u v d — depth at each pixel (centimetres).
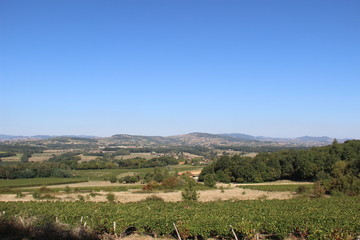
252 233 2211
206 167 10706
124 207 3428
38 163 11494
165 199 5150
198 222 2280
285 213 2858
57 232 2127
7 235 2162
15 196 5700
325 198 4719
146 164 13488
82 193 6247
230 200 4819
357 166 6994
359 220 2455
